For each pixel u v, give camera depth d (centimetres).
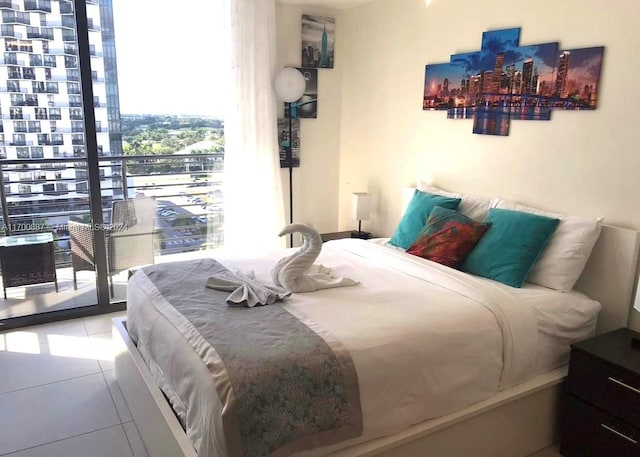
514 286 262
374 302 231
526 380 232
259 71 412
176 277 263
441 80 359
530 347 229
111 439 242
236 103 406
